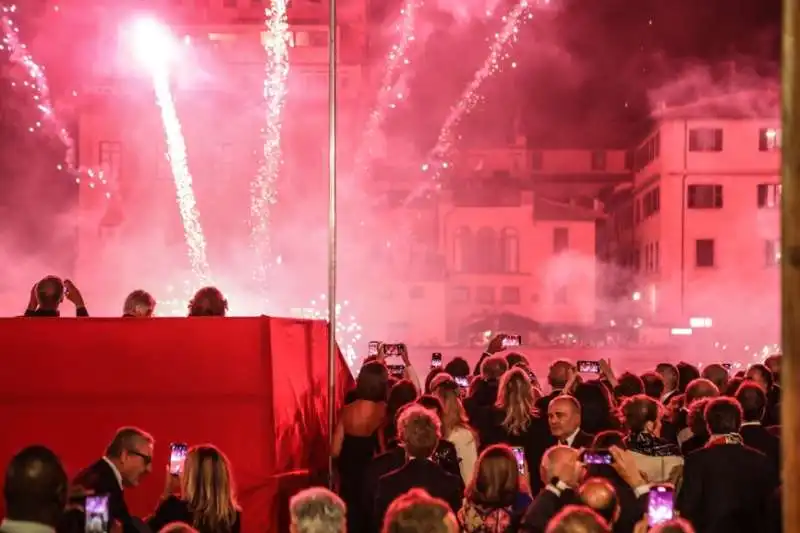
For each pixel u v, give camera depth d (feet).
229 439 31.73
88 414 31.63
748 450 28.53
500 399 36.14
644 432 30.76
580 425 33.37
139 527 24.34
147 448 24.70
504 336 50.85
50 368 31.65
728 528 27.96
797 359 12.16
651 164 236.43
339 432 34.50
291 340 34.12
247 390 31.86
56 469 16.30
